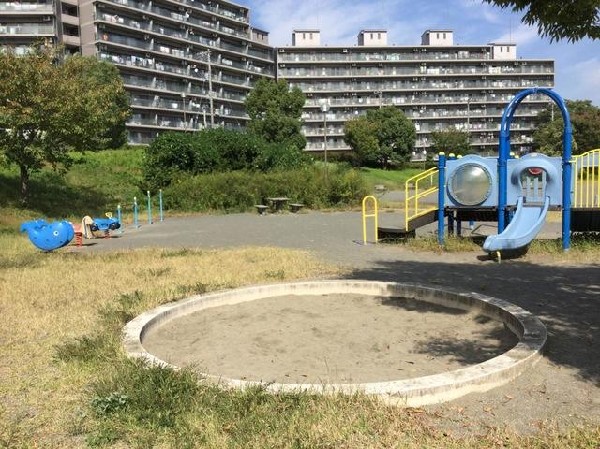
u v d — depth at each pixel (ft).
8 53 65.05
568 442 9.91
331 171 94.32
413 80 307.78
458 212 41.34
